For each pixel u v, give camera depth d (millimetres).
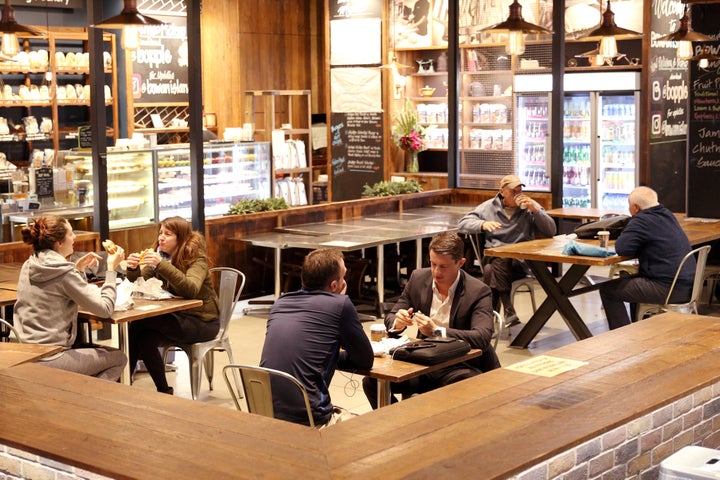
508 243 8062
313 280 4289
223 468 2279
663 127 11914
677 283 6820
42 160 11305
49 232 5168
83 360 5105
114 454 2391
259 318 8469
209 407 2793
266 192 11289
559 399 2828
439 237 4727
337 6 13273
